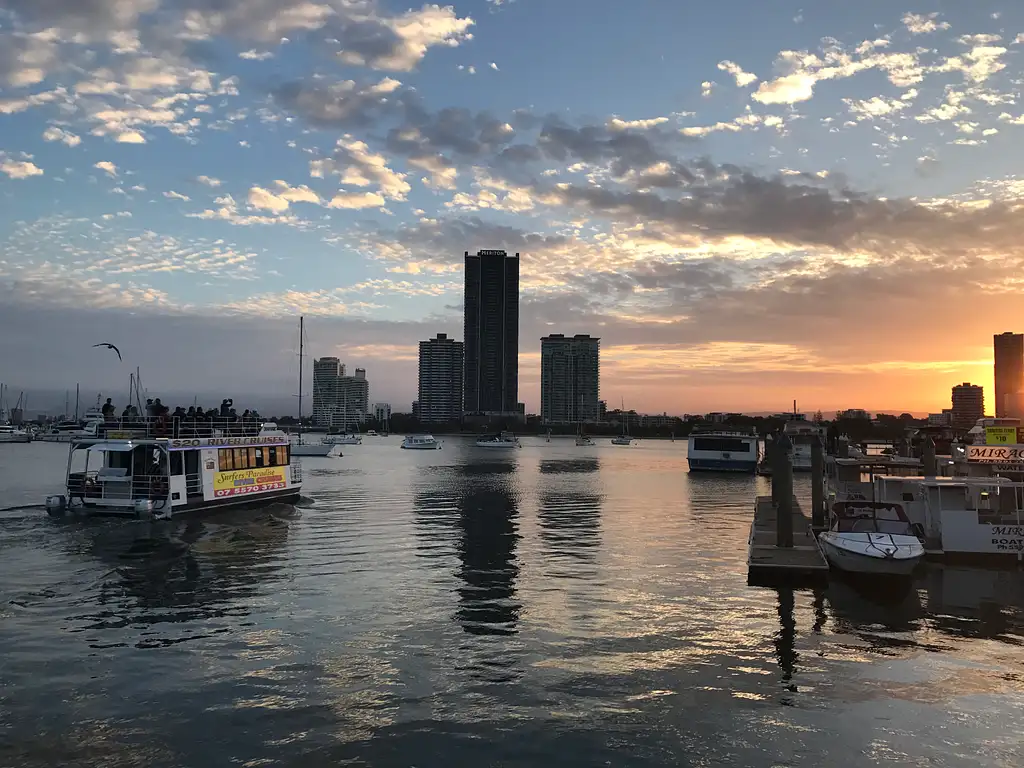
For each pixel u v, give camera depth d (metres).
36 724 14.12
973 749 13.61
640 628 20.78
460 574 27.67
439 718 14.53
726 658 18.39
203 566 28.73
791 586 26.33
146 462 39.75
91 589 24.75
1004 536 30.20
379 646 18.80
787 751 13.40
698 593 25.12
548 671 17.17
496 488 69.25
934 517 31.91
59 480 66.19
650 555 32.38
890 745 13.71
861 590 25.78
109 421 40.75
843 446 66.00
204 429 42.88
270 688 15.94
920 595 25.16
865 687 16.56
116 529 36.81
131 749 13.17
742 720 14.67
